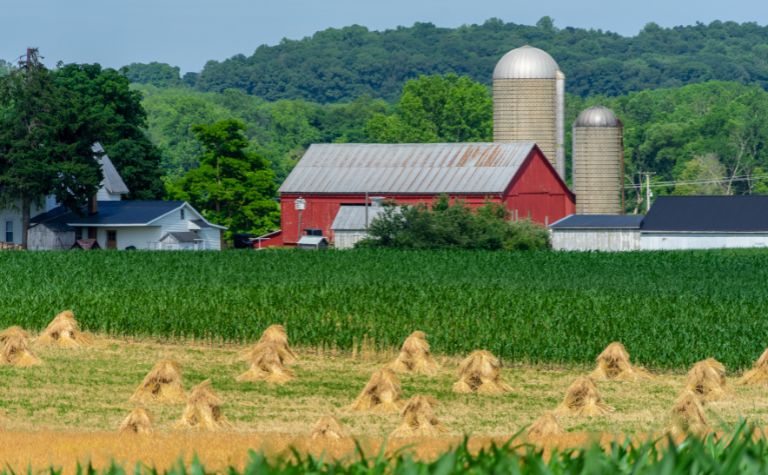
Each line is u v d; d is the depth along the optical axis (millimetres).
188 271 153375
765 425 68000
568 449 28609
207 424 66438
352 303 112688
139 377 83625
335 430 59031
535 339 92625
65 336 97000
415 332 90000
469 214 199125
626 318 102625
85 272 149625
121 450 49250
